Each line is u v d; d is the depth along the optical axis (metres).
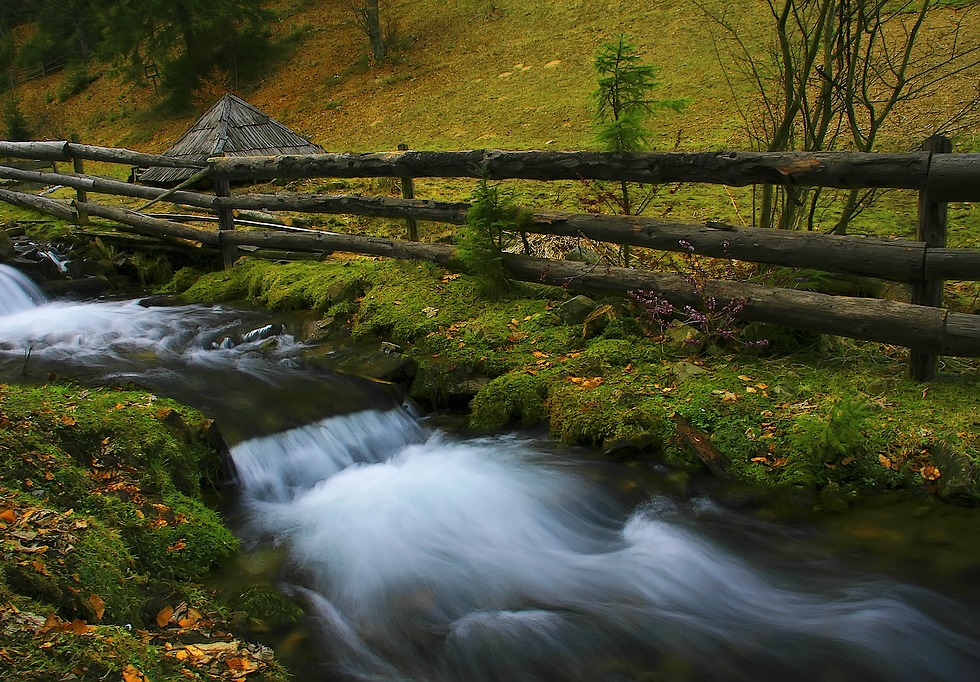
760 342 5.65
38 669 2.81
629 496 4.83
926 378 5.25
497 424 5.74
